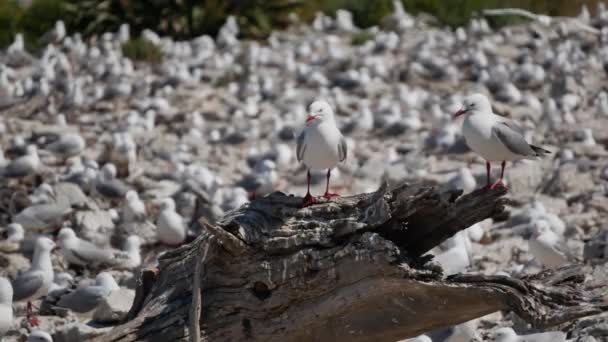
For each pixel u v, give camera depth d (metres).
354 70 30.11
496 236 16.39
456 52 32.38
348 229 9.92
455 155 21.81
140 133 24.38
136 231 17.22
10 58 32.97
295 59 33.22
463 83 29.36
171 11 36.94
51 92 28.28
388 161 21.20
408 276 9.59
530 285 9.34
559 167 19.72
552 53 30.50
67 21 37.06
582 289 9.51
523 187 19.17
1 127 23.80
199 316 10.27
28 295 13.77
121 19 36.97
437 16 38.47
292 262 10.10
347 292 9.92
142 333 10.61
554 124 24.02
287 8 37.72
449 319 9.75
